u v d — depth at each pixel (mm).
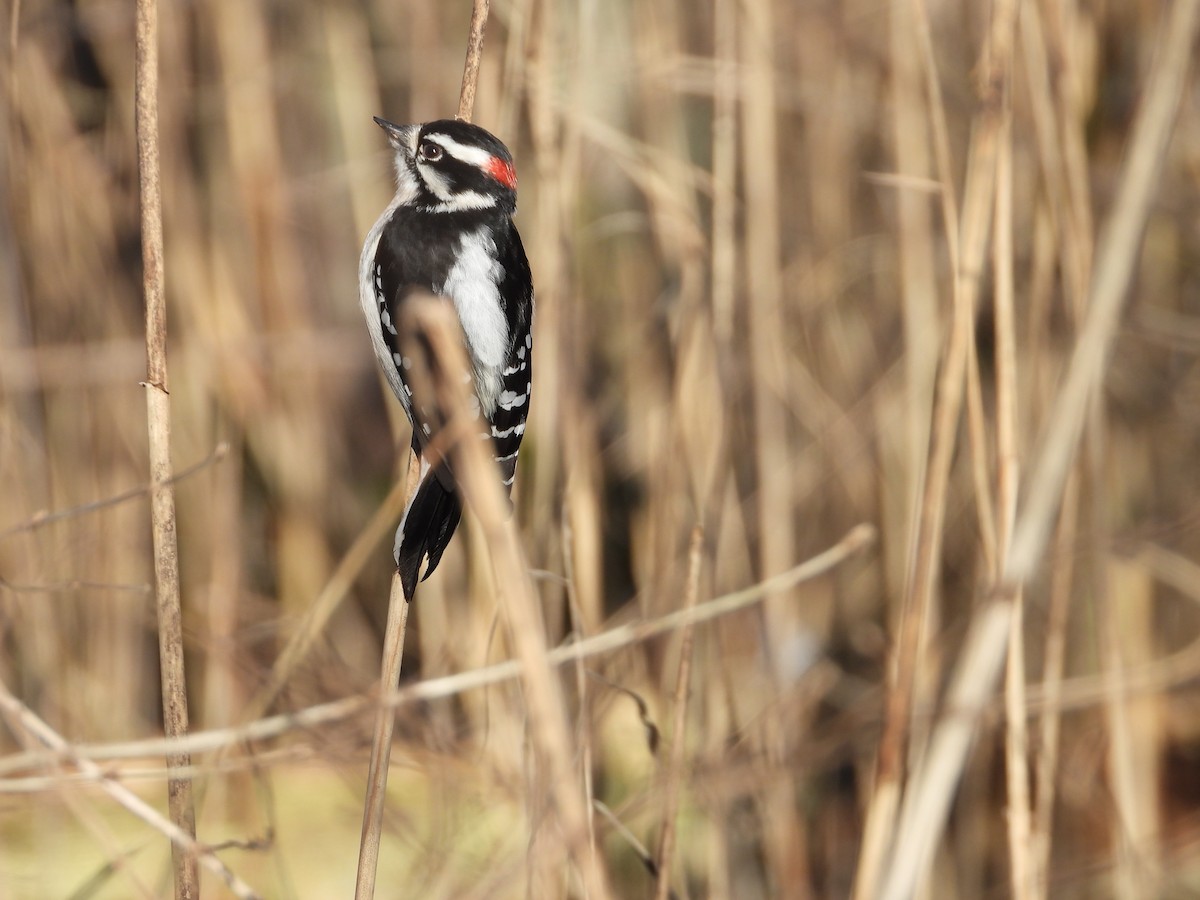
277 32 13281
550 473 10117
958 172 11992
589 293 12492
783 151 12336
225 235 12500
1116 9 11852
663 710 11250
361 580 13211
